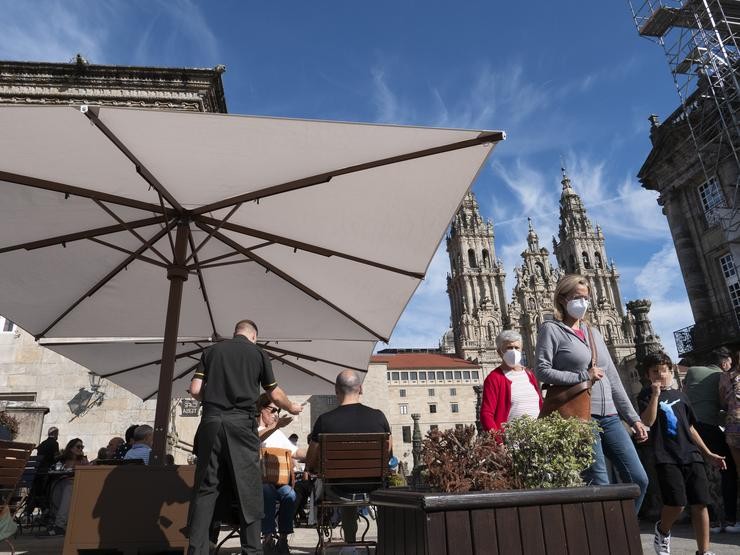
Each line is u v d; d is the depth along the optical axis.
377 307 5.72
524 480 2.47
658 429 3.99
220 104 15.67
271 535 5.03
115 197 4.23
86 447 12.65
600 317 94.81
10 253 4.84
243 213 4.62
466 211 106.56
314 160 3.58
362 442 4.27
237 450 3.05
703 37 23.36
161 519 3.50
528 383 4.21
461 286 100.81
